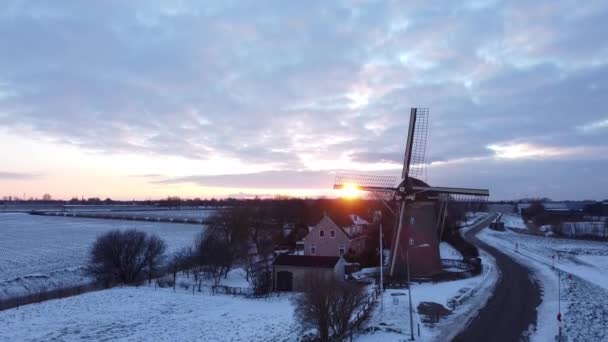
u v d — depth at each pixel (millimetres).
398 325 32031
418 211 52938
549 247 86375
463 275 52594
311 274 38719
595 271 59719
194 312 40000
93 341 31469
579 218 159375
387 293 42156
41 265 72688
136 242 59719
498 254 72875
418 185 51844
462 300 39750
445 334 30391
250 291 50688
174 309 41094
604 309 38406
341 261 51750
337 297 28125
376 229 70688
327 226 64562
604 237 104875
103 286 56125
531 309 37219
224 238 68438
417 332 30516
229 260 60688
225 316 38250
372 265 62094
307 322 30578
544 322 33531
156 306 42219
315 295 28109
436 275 52781
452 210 96375
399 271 50438
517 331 31328
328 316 27438
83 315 38688
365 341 28750
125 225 167250
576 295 42875
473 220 158750
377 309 36031
